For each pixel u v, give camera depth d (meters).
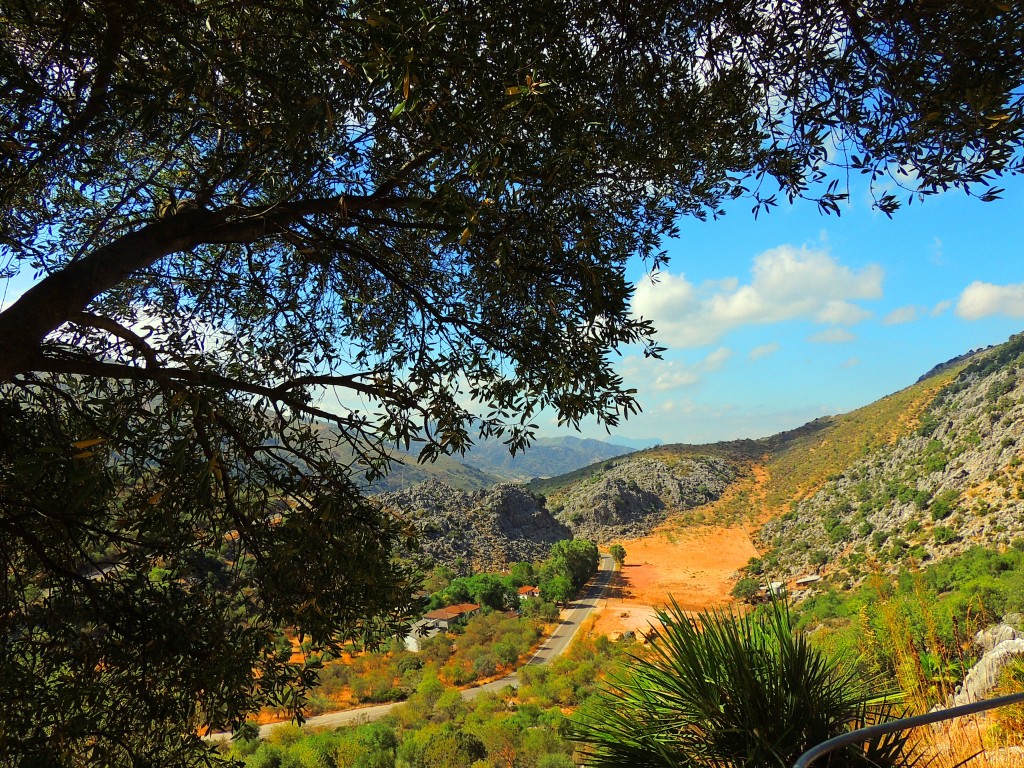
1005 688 4.54
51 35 2.54
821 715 2.89
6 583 2.83
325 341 4.46
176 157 3.51
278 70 2.32
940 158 2.65
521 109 2.24
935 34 2.44
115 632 3.08
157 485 2.97
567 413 3.29
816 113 3.05
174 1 2.18
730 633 3.12
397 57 1.92
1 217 3.08
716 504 164.75
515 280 3.11
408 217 3.93
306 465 3.54
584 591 102.19
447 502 134.00
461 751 35.28
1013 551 54.12
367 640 3.69
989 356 135.88
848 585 72.69
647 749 3.01
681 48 3.31
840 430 184.62
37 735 2.66
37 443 2.71
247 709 3.31
